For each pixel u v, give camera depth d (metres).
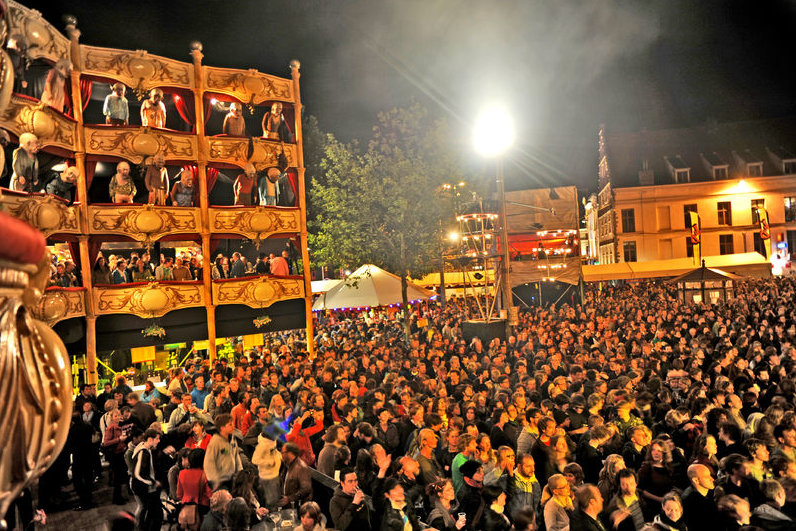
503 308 21.83
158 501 9.02
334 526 6.80
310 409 10.62
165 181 21.73
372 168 26.70
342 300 25.78
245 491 7.78
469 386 11.93
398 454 10.11
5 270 1.37
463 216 26.52
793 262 63.31
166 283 21.33
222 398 12.38
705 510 6.54
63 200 18.75
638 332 20.25
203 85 22.84
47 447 1.49
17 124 16.62
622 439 9.38
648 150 68.94
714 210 64.88
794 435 7.41
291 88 25.44
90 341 19.70
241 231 23.36
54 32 18.20
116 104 21.03
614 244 66.06
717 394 10.09
